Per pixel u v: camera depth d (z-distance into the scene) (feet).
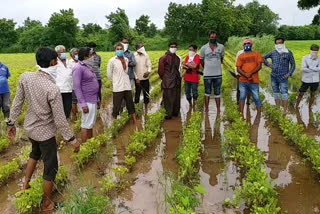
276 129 25.58
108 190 16.03
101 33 282.15
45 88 13.34
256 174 14.88
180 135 25.11
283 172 17.72
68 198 15.48
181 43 244.01
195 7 238.07
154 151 21.72
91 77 21.42
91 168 19.17
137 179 17.43
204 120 29.09
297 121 27.58
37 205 14.84
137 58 33.30
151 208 14.43
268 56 30.63
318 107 32.48
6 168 17.75
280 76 30.01
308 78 30.89
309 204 14.34
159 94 44.11
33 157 15.47
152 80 55.62
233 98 39.68
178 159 19.66
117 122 26.04
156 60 98.12
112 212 14.07
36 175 18.28
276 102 31.45
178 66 29.22
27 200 14.25
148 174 18.06
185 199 12.89
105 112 33.63
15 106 13.94
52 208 14.69
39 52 13.53
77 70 20.83
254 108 32.91
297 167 18.37
